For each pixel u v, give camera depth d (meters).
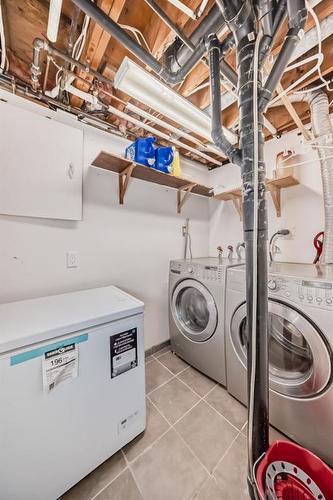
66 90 1.34
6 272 1.30
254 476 0.80
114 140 1.81
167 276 2.26
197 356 1.79
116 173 1.81
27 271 1.37
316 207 1.78
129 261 1.93
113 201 1.80
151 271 2.11
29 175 1.33
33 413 0.81
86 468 0.97
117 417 1.07
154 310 2.15
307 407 1.08
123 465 1.06
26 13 1.03
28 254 1.38
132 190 1.93
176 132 1.71
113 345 1.04
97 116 1.66
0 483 0.75
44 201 1.40
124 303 1.19
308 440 1.09
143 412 1.20
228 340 1.49
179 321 1.98
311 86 1.43
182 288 1.94
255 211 0.77
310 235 1.81
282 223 1.98
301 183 1.86
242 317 1.37
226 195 2.29
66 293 1.43
